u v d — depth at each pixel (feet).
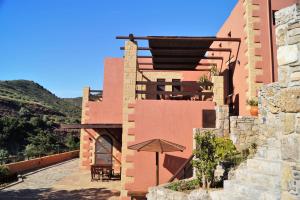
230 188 24.88
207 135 30.99
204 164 29.32
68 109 256.11
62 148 120.06
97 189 48.93
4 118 128.98
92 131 64.90
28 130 133.39
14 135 124.16
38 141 121.90
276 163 23.88
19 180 56.65
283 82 14.37
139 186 39.81
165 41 43.88
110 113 64.49
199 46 46.62
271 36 41.60
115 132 64.54
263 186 22.61
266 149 28.04
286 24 14.48
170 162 40.04
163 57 52.24
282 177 13.94
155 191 30.81
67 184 53.36
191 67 59.00
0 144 115.75
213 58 52.06
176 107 41.34
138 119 41.06
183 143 40.55
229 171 29.53
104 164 61.00
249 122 35.86
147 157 40.37
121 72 65.92
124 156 40.42
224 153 29.09
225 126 36.99
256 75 40.47
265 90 33.12
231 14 49.16
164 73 64.34
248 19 41.52
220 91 42.60
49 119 163.84
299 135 13.26
